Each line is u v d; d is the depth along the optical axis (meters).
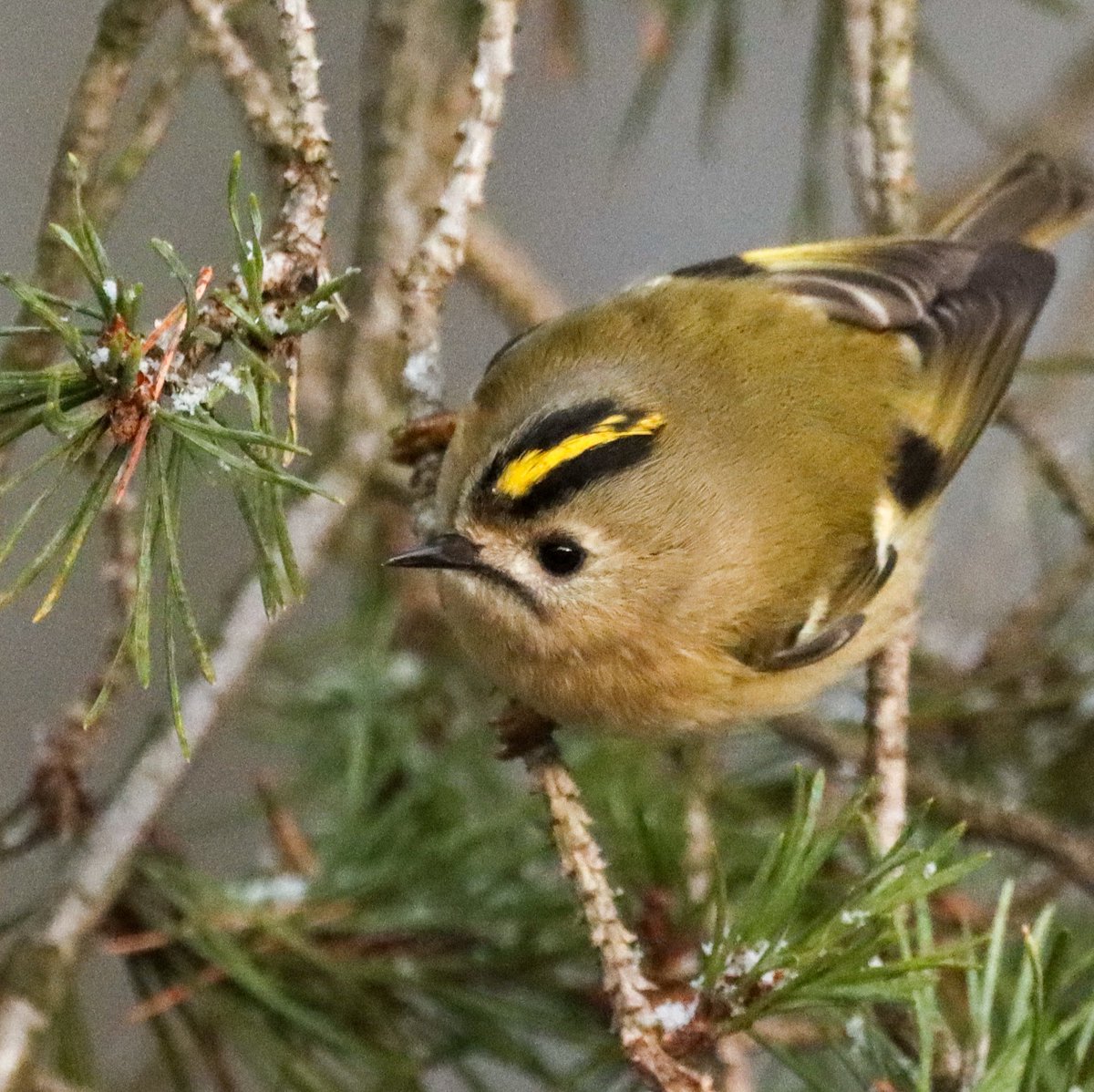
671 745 2.51
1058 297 2.80
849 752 2.51
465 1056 2.49
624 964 2.44
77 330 2.41
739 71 2.57
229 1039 2.49
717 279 2.51
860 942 2.43
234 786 2.61
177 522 2.42
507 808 2.50
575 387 2.48
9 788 2.61
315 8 2.61
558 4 2.54
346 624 2.54
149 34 2.45
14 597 2.41
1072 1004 2.47
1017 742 2.52
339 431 2.51
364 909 2.49
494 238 2.54
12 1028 2.46
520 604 2.48
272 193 2.45
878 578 2.49
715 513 2.48
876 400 2.50
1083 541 2.53
